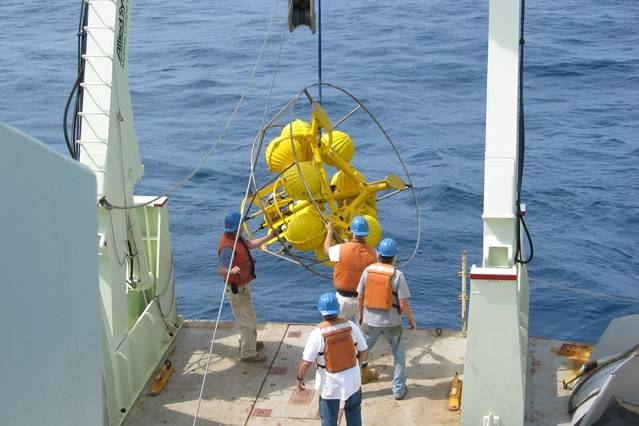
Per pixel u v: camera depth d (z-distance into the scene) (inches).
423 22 1549.0
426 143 925.8
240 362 351.6
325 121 327.6
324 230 330.6
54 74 1237.7
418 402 318.3
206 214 732.0
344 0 1765.5
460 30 1478.8
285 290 589.0
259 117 1031.6
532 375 331.6
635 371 278.2
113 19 306.0
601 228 692.7
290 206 341.4
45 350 74.2
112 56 305.7
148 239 363.6
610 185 781.9
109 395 306.3
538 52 1310.3
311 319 547.8
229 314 558.9
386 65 1261.1
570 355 344.5
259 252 641.0
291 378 339.3
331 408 275.7
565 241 666.2
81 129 306.0
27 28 1562.5
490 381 286.2
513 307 278.5
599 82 1165.1
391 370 341.7
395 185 341.1
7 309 69.9
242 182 809.5
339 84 1163.3
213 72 1246.3
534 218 711.7
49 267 74.2
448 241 673.0
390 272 311.9
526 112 1033.5
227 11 1686.8
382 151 902.4
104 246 304.8
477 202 755.4
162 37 1482.5
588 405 291.0
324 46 1384.1
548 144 906.1
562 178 800.3
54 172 74.9
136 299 357.4
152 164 858.8
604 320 542.9
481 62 1274.6
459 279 604.7
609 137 930.1
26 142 71.7
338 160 336.2
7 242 69.8
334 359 271.9
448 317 550.9
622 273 614.2
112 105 308.0
